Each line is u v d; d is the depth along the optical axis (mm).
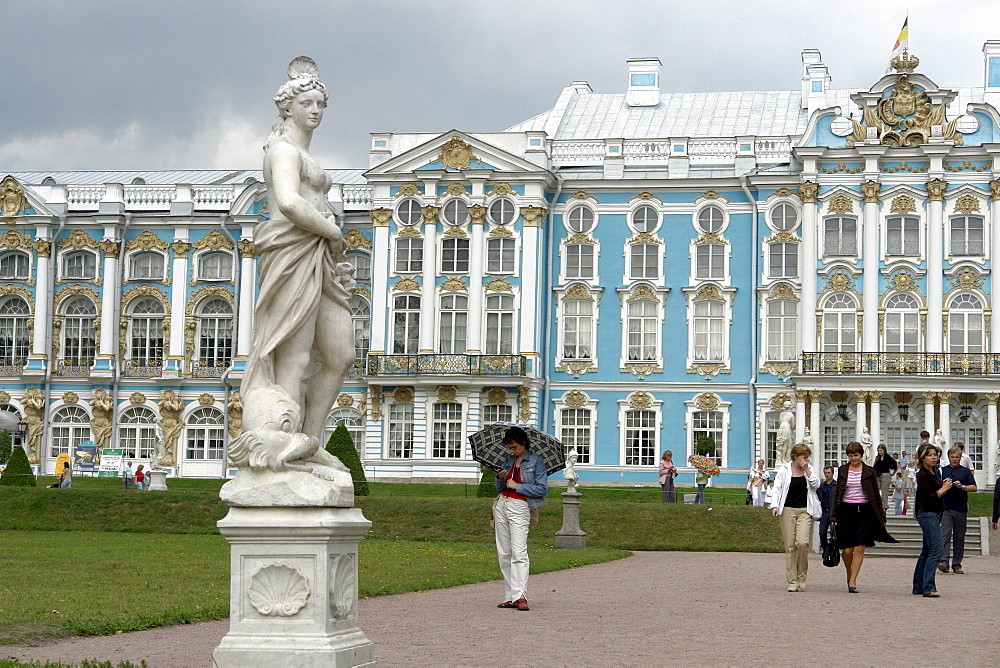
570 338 71062
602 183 70688
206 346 74438
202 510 43562
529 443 20141
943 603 21438
